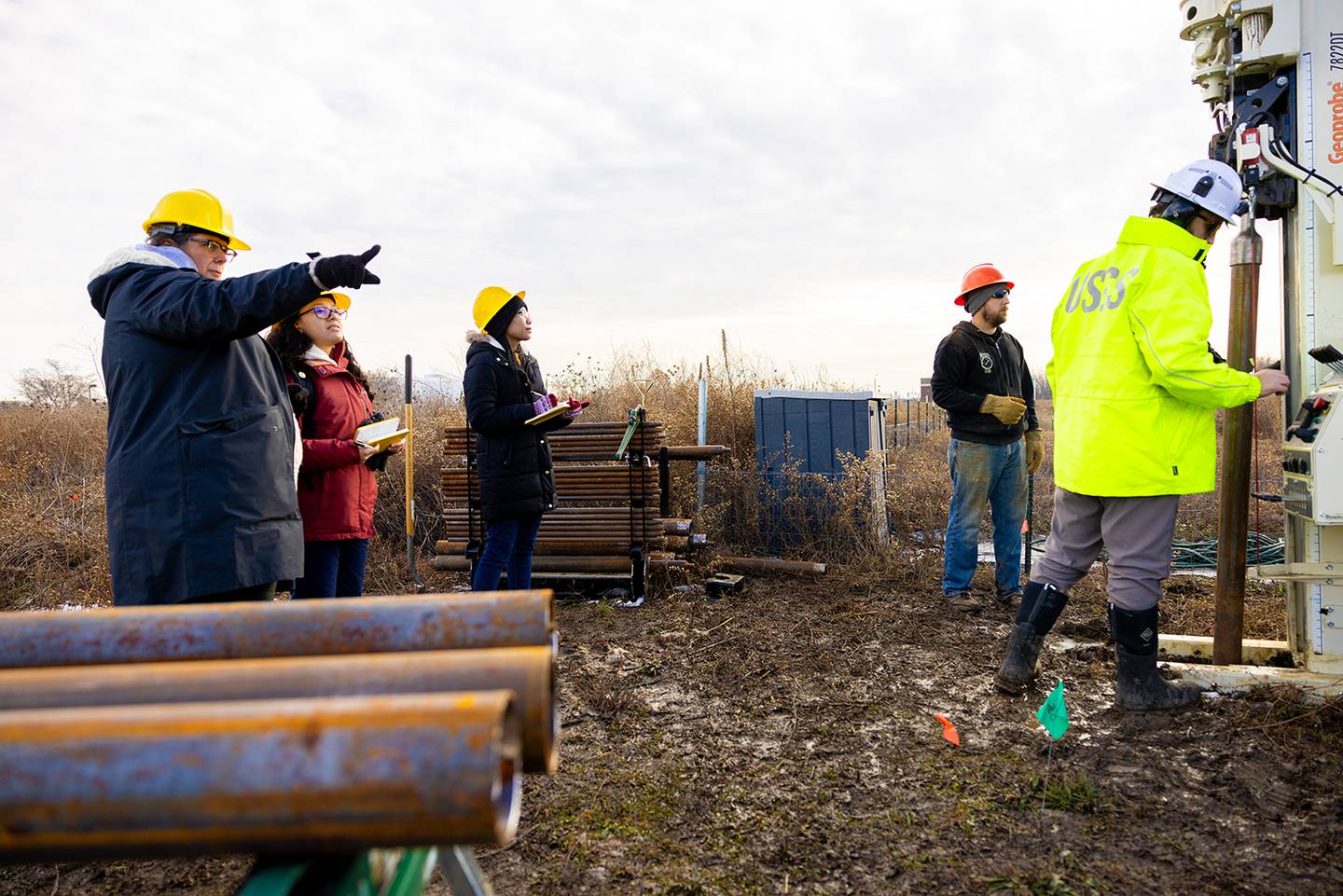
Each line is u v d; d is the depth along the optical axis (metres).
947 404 5.25
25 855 0.85
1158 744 3.13
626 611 5.47
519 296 4.50
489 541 4.46
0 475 8.37
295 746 0.78
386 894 1.13
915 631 4.75
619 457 5.82
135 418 2.44
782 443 7.22
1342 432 3.21
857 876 2.38
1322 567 3.46
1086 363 3.46
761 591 5.88
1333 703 3.29
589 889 2.36
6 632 1.22
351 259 2.36
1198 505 8.06
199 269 2.75
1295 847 2.44
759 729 3.45
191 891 2.51
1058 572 3.65
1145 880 2.31
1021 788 2.85
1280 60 3.51
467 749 0.77
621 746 3.33
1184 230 3.30
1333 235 3.44
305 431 3.67
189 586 2.41
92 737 0.79
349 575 3.78
